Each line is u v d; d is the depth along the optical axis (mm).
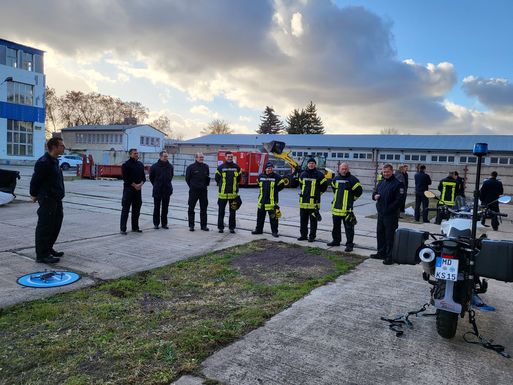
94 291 4723
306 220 8328
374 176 25359
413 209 13828
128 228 8836
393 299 4812
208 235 8484
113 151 37000
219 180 8836
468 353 3502
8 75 39250
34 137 41844
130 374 2953
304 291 4977
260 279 5492
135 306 4328
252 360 3234
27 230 8055
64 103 73812
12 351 3271
